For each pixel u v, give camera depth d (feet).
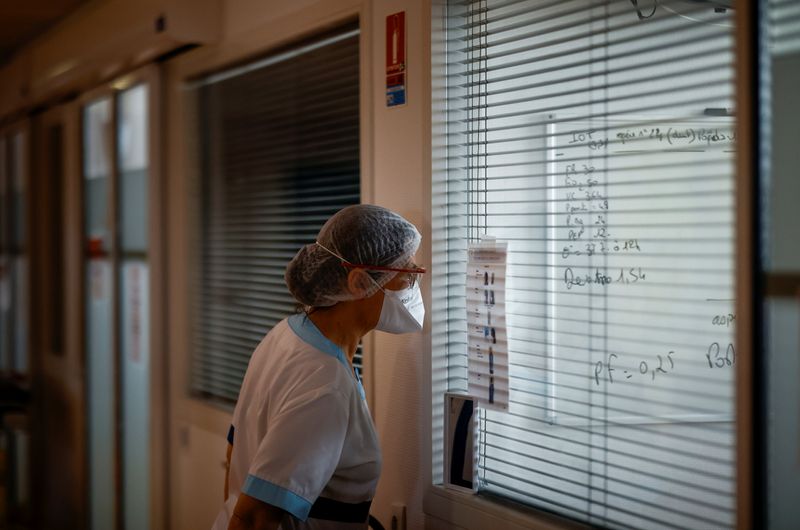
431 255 6.31
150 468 10.88
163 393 10.74
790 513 4.30
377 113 6.87
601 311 5.78
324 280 5.50
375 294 5.60
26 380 14.97
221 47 9.23
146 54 10.03
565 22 5.96
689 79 5.52
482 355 6.00
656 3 5.61
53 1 11.73
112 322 11.90
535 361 6.09
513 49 6.10
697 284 5.63
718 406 5.65
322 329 5.64
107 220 12.22
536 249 6.09
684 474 5.54
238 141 9.63
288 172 8.70
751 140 4.30
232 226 9.77
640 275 5.74
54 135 14.06
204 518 9.83
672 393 5.71
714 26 5.47
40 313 14.76
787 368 4.29
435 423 6.43
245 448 5.86
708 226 5.44
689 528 5.23
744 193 4.33
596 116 5.55
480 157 6.42
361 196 7.07
